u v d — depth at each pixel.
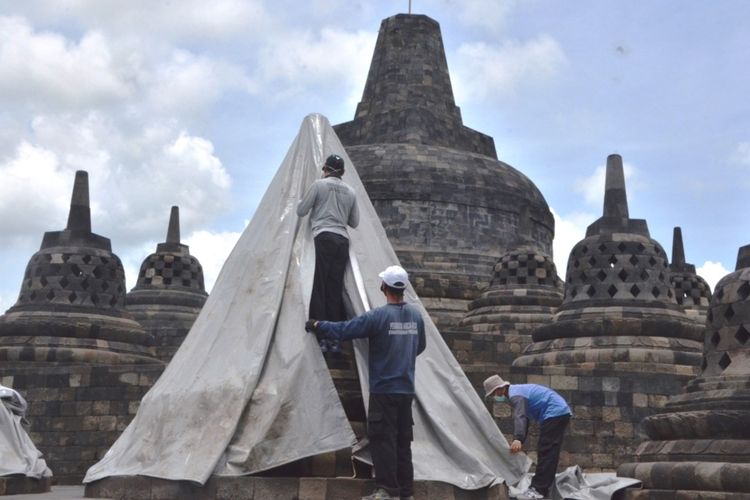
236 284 15.15
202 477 12.67
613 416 25.11
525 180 53.75
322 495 12.72
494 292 40.97
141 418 14.79
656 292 30.27
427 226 49.12
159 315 43.81
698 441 15.50
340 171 14.98
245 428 13.22
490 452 14.90
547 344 30.16
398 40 56.75
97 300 33.00
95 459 25.52
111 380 25.98
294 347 13.55
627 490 15.74
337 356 14.91
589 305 30.14
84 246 33.59
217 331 14.63
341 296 14.48
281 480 12.77
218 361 14.12
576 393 25.28
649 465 15.91
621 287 30.11
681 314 30.03
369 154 51.31
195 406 13.67
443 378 14.97
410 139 53.50
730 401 15.44
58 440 25.88
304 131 16.66
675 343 28.73
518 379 25.38
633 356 28.28
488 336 36.16
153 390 15.05
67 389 26.17
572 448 24.89
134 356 32.12
